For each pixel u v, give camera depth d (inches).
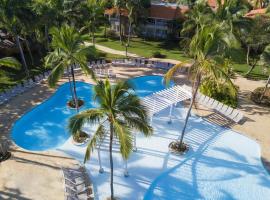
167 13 2605.8
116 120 752.3
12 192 943.0
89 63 1903.3
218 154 1165.7
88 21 1961.1
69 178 987.9
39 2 1659.7
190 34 2047.2
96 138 772.0
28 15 1546.5
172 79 1756.9
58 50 1164.5
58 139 1248.8
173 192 987.9
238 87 1635.1
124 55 2182.6
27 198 922.7
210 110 1443.2
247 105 1515.7
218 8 1626.5
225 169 1091.3
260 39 1699.1
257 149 1198.9
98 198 943.0
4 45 1999.3
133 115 785.6
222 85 1507.1
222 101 1485.0
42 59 2026.3
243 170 1088.8
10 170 1032.8
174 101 1302.9
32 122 1349.7
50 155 1120.2
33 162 1077.8
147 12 2425.0
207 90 1514.5
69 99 1547.7
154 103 1282.0
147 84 1720.0
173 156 1141.1
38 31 1860.2
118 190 978.7
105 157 1115.3
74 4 1801.2
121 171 1056.8
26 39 1950.1
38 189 958.4
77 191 943.7
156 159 1120.2
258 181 1042.1
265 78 1838.1
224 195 984.3
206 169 1088.2
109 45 2456.9
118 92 754.2
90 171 1048.2
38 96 1535.4
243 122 1371.8
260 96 1561.3
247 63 2066.9
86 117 761.6
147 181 1022.4
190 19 1941.4
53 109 1455.5
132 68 1900.8
